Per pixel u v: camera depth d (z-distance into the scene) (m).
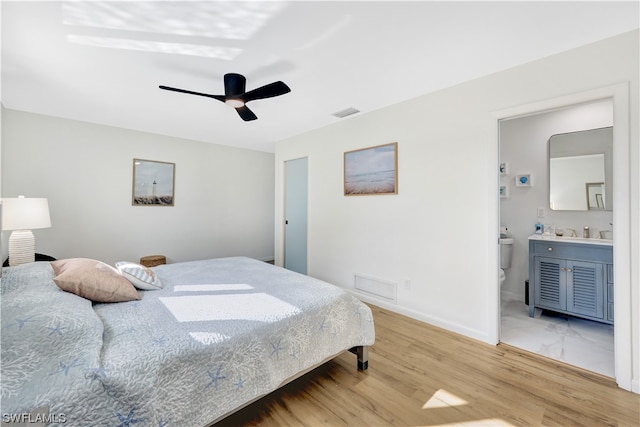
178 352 1.19
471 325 2.47
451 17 1.61
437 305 2.70
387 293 3.12
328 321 1.80
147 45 1.87
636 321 1.72
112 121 3.58
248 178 5.34
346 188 3.54
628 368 1.74
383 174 3.12
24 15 1.55
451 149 2.57
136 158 3.99
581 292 2.62
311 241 4.06
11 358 0.96
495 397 1.69
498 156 2.32
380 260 3.18
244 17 1.59
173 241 4.38
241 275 2.42
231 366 1.32
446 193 2.61
